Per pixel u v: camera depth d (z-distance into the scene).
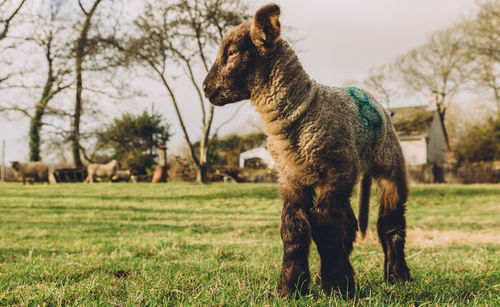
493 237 7.98
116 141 31.36
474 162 31.94
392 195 3.75
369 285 3.11
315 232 2.81
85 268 3.58
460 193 18.30
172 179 28.30
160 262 4.10
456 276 3.59
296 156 2.88
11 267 3.78
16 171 22.84
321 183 2.87
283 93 2.87
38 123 25.89
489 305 2.47
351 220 2.99
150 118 40.81
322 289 2.77
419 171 30.05
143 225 9.16
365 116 3.26
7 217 10.57
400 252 3.60
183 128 22.47
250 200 15.41
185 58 22.17
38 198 15.62
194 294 2.61
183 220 10.33
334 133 2.83
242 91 3.04
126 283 2.90
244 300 2.49
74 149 28.27
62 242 6.42
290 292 2.68
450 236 8.13
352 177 2.88
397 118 42.53
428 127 39.81
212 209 13.38
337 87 3.29
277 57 2.88
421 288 3.03
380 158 3.62
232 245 5.70
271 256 4.57
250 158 38.62
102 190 18.11
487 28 25.41
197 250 5.08
